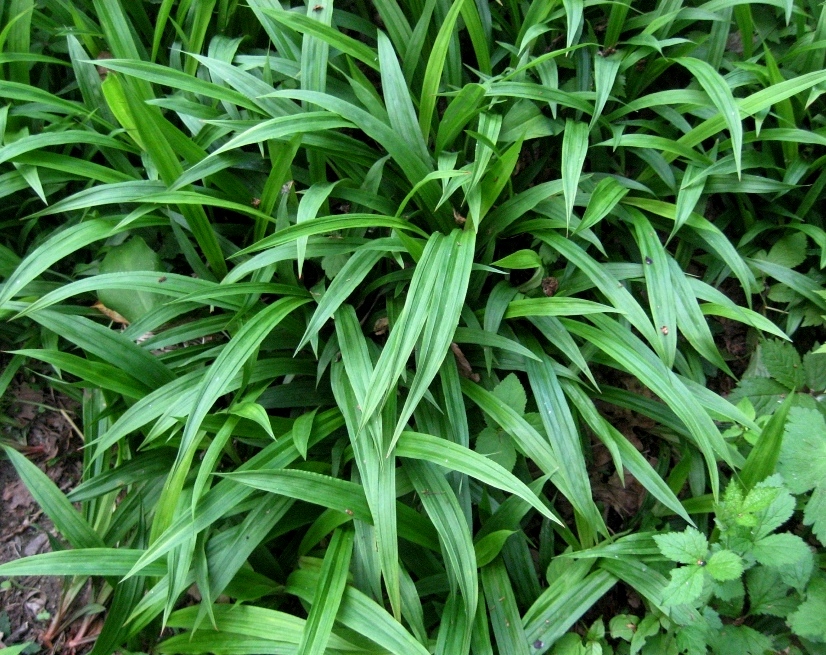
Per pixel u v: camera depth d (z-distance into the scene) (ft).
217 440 2.13
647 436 2.53
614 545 2.22
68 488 2.51
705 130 2.43
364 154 2.41
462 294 2.12
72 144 2.60
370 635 2.05
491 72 2.61
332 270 2.35
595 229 2.58
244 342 2.14
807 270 2.60
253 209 2.32
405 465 2.19
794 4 2.62
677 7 2.53
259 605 2.26
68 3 2.58
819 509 2.05
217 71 2.36
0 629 2.34
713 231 2.44
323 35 2.37
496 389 2.31
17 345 2.55
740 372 2.59
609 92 2.40
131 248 2.46
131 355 2.24
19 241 2.59
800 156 2.55
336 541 2.16
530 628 2.18
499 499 2.35
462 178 2.27
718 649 2.02
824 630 1.94
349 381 2.24
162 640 2.29
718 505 2.09
